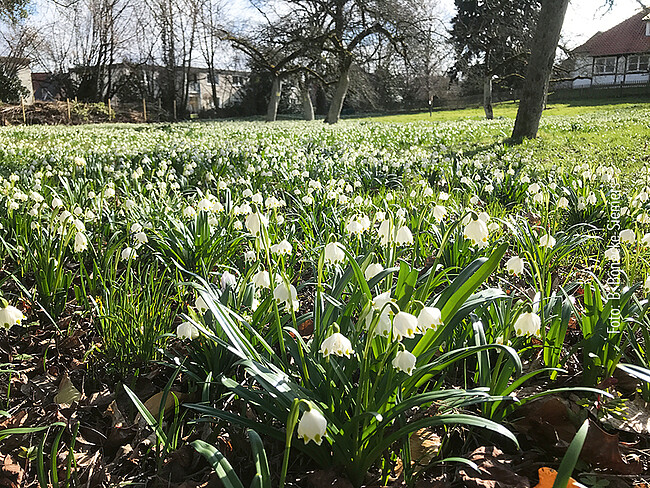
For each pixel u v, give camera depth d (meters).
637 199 5.34
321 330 2.63
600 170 7.16
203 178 9.09
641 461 2.44
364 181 8.70
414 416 2.70
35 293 3.98
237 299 3.18
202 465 2.54
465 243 4.24
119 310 3.38
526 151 13.36
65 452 2.64
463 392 2.16
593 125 19.58
